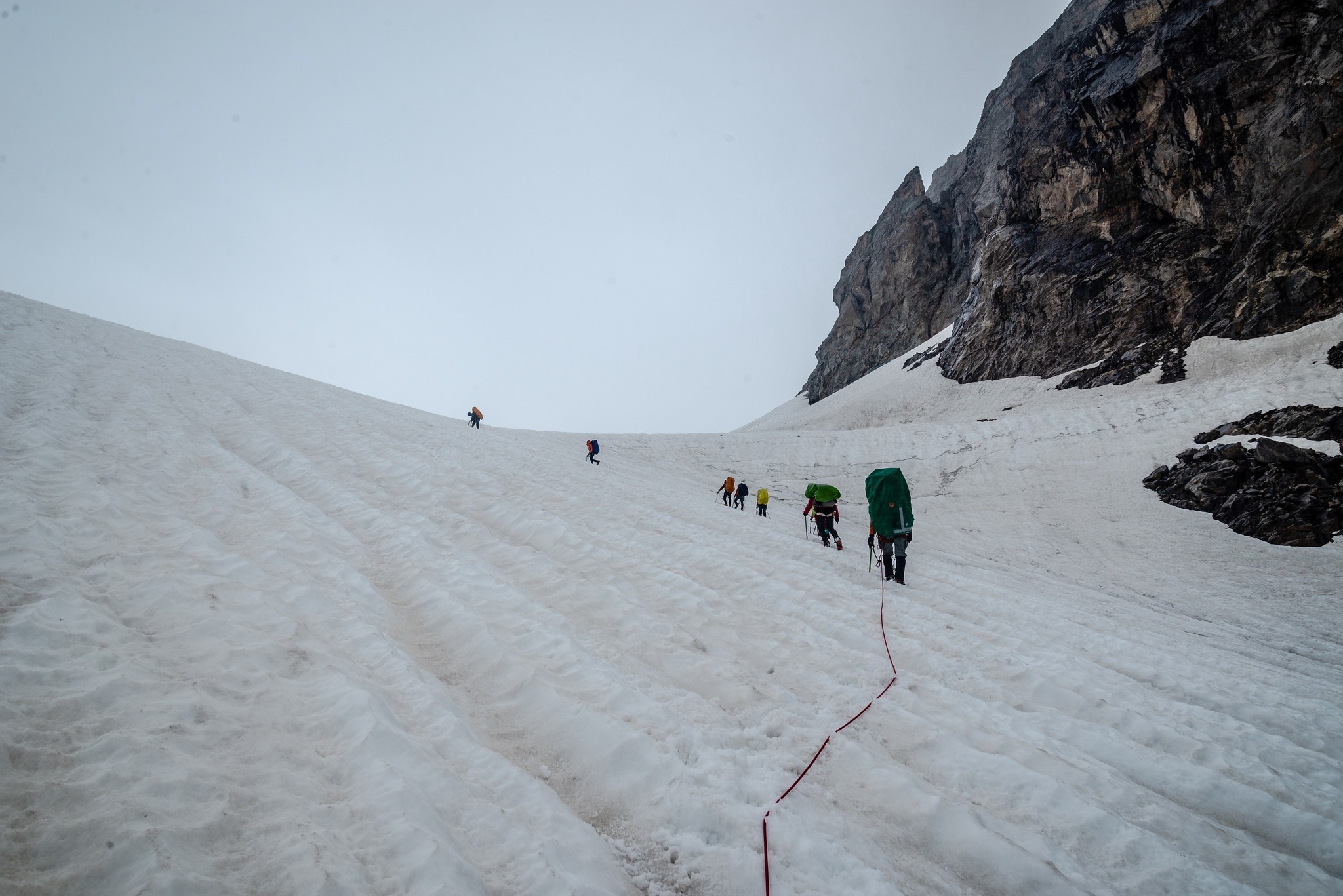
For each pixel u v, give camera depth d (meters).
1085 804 3.58
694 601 6.91
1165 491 20.88
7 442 7.32
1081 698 5.42
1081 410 30.69
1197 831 3.58
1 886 1.87
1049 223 48.25
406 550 7.09
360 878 2.20
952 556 16.34
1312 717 6.03
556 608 6.23
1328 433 19.12
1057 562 17.34
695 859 2.87
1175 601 13.80
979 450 29.84
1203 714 5.48
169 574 4.66
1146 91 38.69
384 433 16.08
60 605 3.71
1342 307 28.06
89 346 16.52
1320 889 3.22
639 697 4.16
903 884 2.88
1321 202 29.27
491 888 2.37
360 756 2.95
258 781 2.65
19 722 2.62
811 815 3.29
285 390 19.72
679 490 21.77
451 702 3.91
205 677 3.38
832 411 59.69
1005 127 80.44
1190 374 31.28
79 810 2.22
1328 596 13.95
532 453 20.31
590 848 2.78
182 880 2.00
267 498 7.64
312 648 4.04
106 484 6.71
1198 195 36.97
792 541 12.43
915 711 4.82
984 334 48.88
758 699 4.65
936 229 87.81
